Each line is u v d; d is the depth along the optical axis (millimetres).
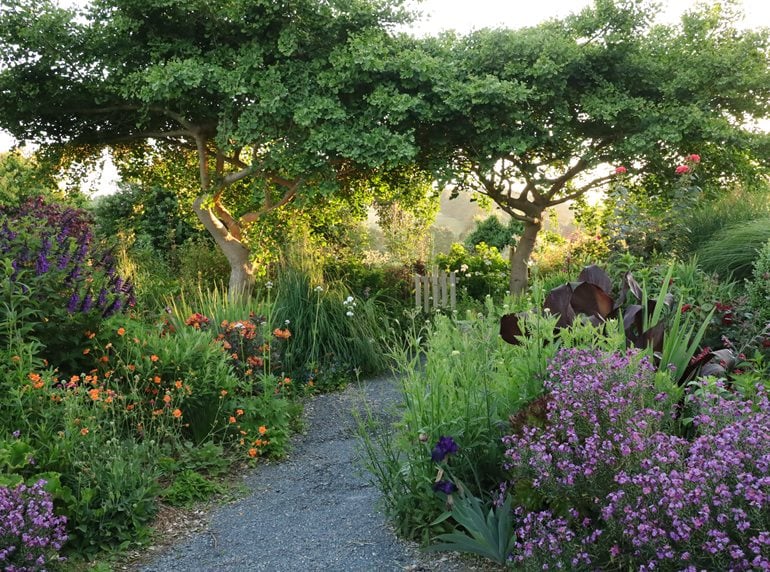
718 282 6445
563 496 2703
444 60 11242
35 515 2920
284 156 10352
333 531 3676
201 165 11883
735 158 11766
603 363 3068
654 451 2477
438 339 4125
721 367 3727
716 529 2064
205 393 5277
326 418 6500
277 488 4613
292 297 8547
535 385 3523
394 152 9930
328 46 10758
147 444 4500
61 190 13016
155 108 11219
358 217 14117
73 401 4188
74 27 10555
